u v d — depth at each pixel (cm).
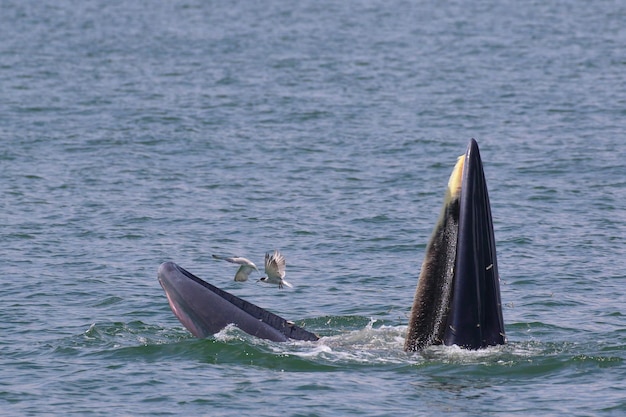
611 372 5453
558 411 4934
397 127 14812
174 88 19075
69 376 5516
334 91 18650
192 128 14700
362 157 12675
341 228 9331
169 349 5844
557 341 6097
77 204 10169
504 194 10588
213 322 5750
